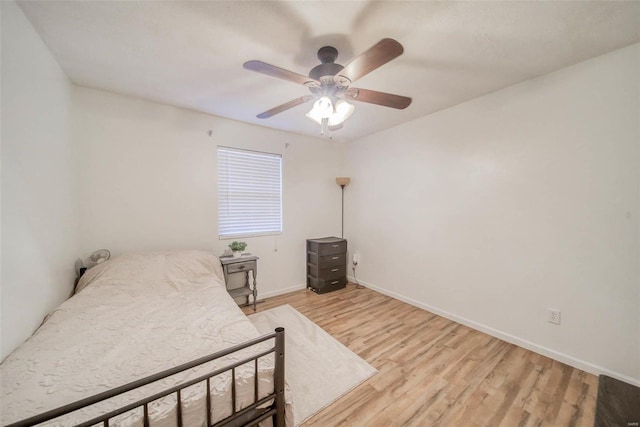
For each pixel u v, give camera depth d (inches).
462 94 87.7
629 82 60.6
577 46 60.5
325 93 60.2
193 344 49.3
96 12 50.1
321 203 150.4
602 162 65.1
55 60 66.6
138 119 92.8
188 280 84.3
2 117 45.4
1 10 44.9
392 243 127.4
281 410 44.0
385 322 100.1
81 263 82.7
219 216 115.1
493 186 87.1
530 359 74.9
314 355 77.4
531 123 77.2
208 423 37.0
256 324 98.5
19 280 49.6
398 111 104.1
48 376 39.4
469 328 94.7
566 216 71.4
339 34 56.1
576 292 70.3
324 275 135.3
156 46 61.6
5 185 46.1
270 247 130.6
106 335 51.9
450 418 54.6
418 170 113.3
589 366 68.0
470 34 55.9
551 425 52.6
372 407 57.7
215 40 59.1
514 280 82.9
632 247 61.6
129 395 36.4
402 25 53.0
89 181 84.2
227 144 114.4
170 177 100.3
